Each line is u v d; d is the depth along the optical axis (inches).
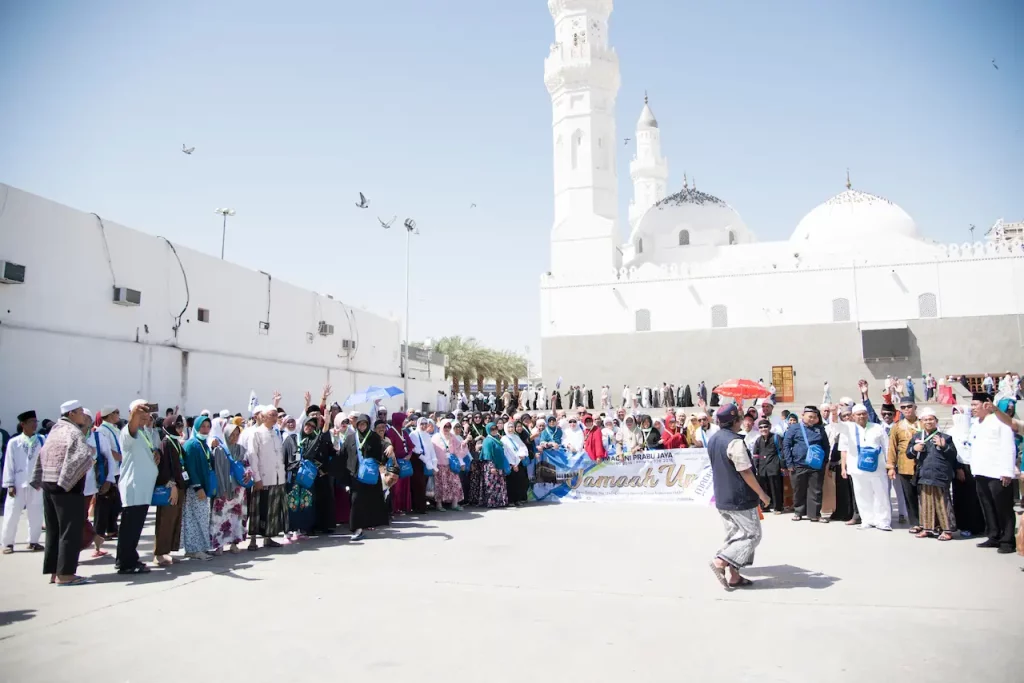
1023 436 384.8
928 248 1557.6
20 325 627.5
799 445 492.4
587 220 1765.5
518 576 325.1
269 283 1022.4
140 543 433.4
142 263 776.3
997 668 206.4
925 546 390.3
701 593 293.3
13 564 374.6
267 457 403.5
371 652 226.2
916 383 1478.8
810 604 275.4
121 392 740.0
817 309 1555.1
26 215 635.5
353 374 1275.8
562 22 1815.9
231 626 255.1
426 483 539.5
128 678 207.3
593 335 1684.3
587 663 214.2
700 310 1627.7
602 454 625.0
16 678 207.6
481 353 2223.2
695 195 1920.5
